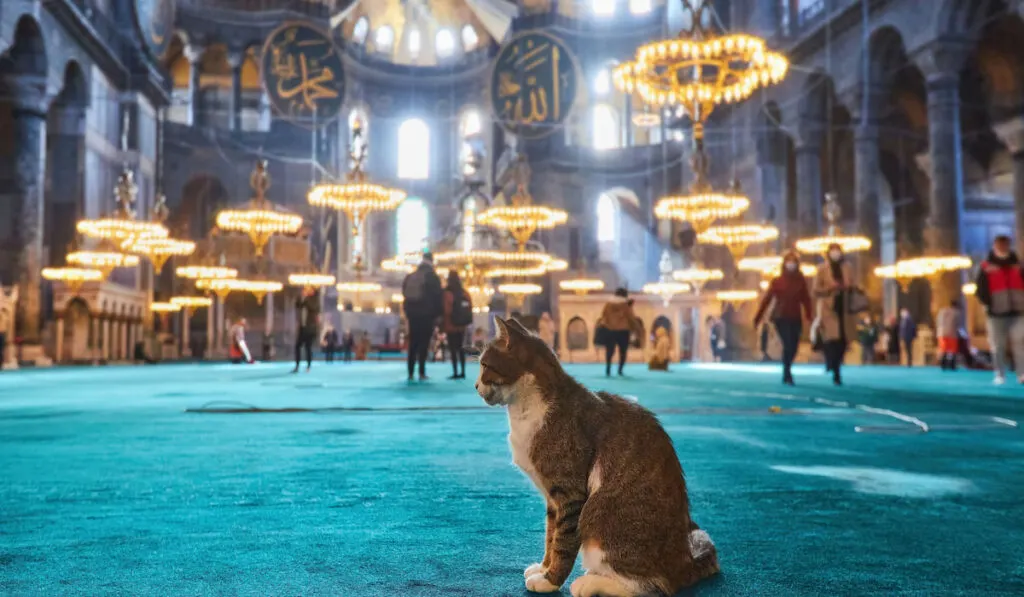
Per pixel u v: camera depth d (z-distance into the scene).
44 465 4.45
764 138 39.19
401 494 3.56
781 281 12.39
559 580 2.00
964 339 22.89
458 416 7.39
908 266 27.84
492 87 32.12
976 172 39.00
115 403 9.48
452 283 14.51
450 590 2.12
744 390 11.44
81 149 34.91
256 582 2.21
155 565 2.39
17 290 29.62
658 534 1.84
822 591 2.11
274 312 40.75
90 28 33.91
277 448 5.15
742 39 19.75
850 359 30.47
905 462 4.50
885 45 30.97
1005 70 32.06
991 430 6.14
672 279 33.09
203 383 14.65
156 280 45.53
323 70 32.78
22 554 2.53
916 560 2.43
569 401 1.98
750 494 3.54
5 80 30.48
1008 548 2.59
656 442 1.92
